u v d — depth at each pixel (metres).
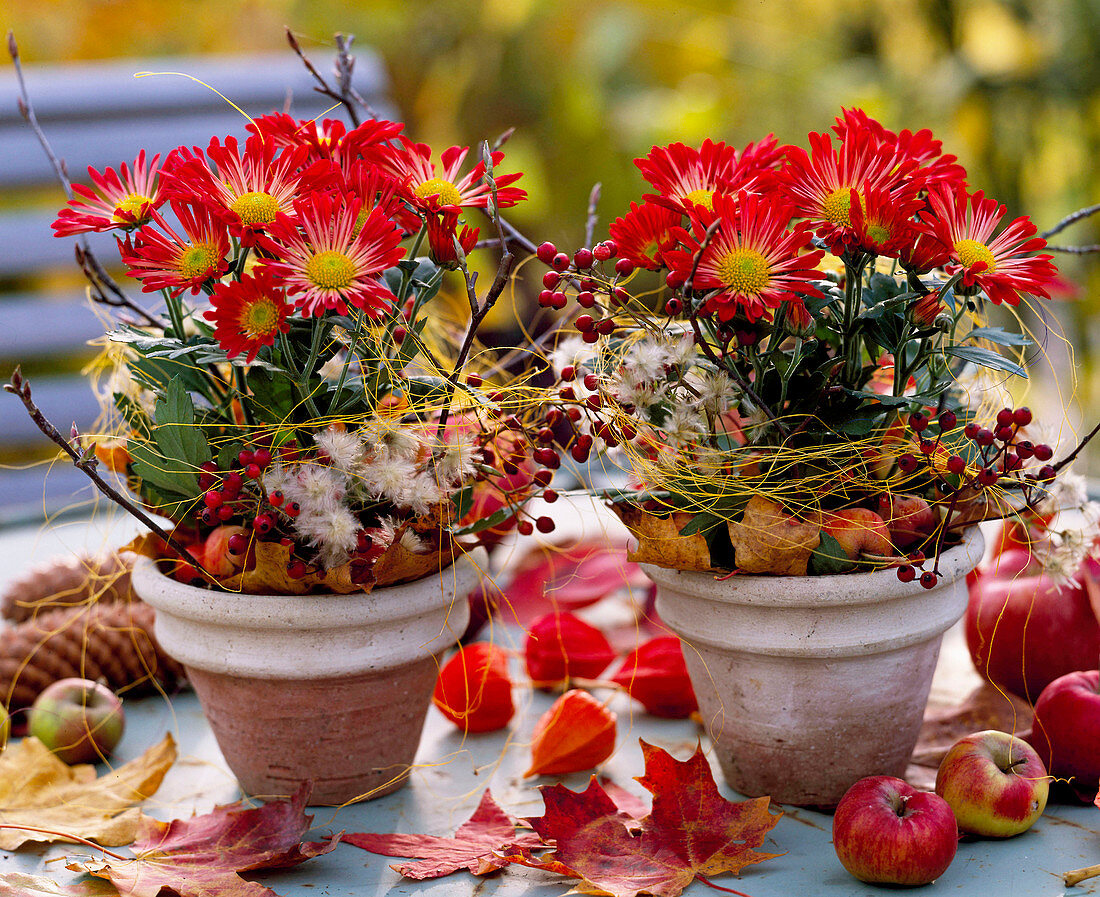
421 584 1.29
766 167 1.29
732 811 1.26
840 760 1.29
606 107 3.92
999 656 1.37
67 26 4.16
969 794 1.25
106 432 1.39
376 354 1.28
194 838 1.27
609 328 1.24
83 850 1.29
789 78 4.00
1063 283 1.32
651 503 1.28
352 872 1.26
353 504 1.28
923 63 3.79
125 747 1.41
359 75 2.99
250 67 2.98
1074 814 1.29
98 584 1.50
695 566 1.26
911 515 1.27
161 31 4.28
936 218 1.23
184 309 1.35
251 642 1.28
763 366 1.26
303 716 1.29
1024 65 3.35
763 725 1.29
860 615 1.26
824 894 1.23
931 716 1.39
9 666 1.42
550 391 1.29
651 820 1.26
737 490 1.26
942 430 1.24
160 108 2.89
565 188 3.88
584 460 1.27
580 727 1.34
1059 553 1.31
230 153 1.24
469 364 1.43
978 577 1.44
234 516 1.29
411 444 1.26
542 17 3.84
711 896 1.23
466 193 1.28
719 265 1.22
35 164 2.79
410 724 1.32
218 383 1.33
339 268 1.22
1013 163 3.37
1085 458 2.56
